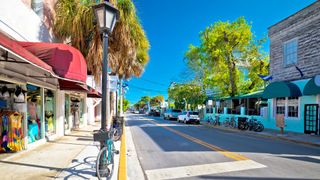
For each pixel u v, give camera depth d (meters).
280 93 18.20
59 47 7.62
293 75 18.89
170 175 6.67
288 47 19.66
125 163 7.68
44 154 8.28
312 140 13.48
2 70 7.25
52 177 5.74
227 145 11.90
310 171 6.93
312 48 16.98
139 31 13.13
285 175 6.52
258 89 30.84
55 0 12.41
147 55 18.31
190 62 34.47
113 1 11.55
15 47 4.52
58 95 12.65
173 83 51.22
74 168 6.54
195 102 38.00
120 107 35.28
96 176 5.86
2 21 7.01
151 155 9.40
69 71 7.60
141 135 16.20
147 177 6.53
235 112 29.94
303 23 17.86
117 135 12.05
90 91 14.87
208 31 27.62
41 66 5.71
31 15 9.29
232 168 7.28
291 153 9.84
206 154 9.48
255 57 28.06
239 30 26.41
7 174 5.94
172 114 38.41
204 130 20.81
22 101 8.70
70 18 11.96
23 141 8.74
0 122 8.07
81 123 19.80
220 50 26.20
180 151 10.20
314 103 16.61
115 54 12.79
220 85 29.86
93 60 12.23
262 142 13.33
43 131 10.70
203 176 6.50
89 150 9.05
